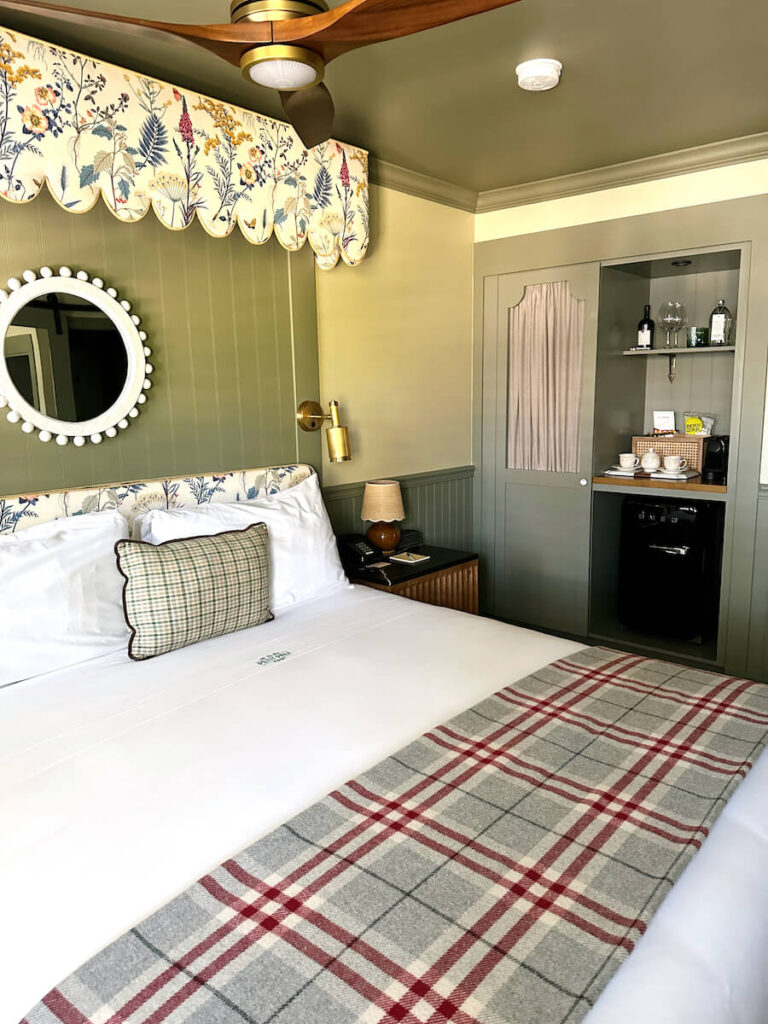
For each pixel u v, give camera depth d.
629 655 2.10
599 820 1.27
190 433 2.66
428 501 3.96
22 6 1.26
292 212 2.68
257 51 1.43
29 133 1.96
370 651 2.11
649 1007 0.92
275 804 1.34
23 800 1.35
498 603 4.33
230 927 1.02
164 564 2.10
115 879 1.14
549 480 3.99
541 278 3.85
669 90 2.57
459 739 1.56
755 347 3.23
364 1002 0.90
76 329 2.28
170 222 2.31
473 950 0.98
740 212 3.20
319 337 3.20
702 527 3.69
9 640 1.87
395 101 2.63
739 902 1.11
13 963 0.98
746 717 1.67
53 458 2.27
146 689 1.85
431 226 3.76
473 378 4.21
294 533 2.62
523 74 2.34
